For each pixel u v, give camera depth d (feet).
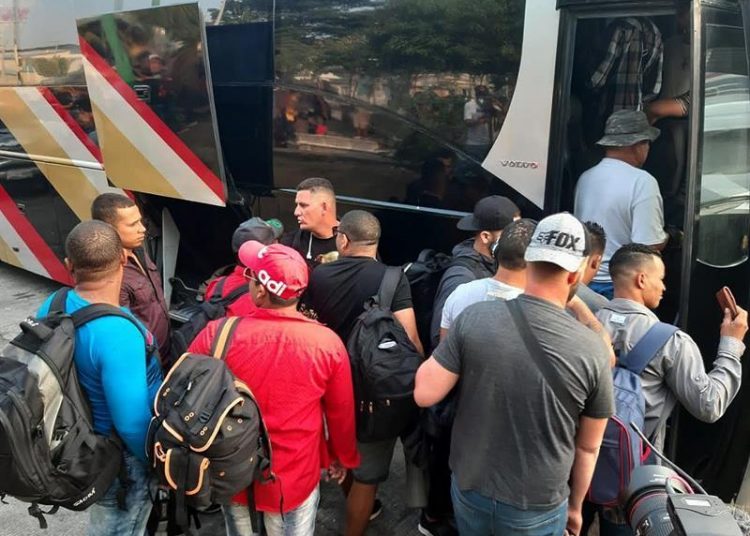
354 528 9.52
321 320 9.12
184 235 16.35
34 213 20.12
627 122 9.75
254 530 7.47
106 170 15.97
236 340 7.04
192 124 13.48
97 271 7.13
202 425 6.24
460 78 10.72
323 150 12.78
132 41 14.11
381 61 11.60
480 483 6.42
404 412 7.99
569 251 6.09
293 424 7.09
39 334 6.56
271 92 13.34
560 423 6.14
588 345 6.15
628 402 7.47
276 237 10.30
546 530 6.43
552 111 9.84
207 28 14.10
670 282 10.07
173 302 16.60
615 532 8.03
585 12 9.45
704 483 9.71
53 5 17.24
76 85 17.22
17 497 6.53
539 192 10.16
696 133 8.66
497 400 6.22
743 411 9.26
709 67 8.98
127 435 6.84
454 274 8.87
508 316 6.29
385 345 7.94
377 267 9.00
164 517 8.32
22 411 6.11
